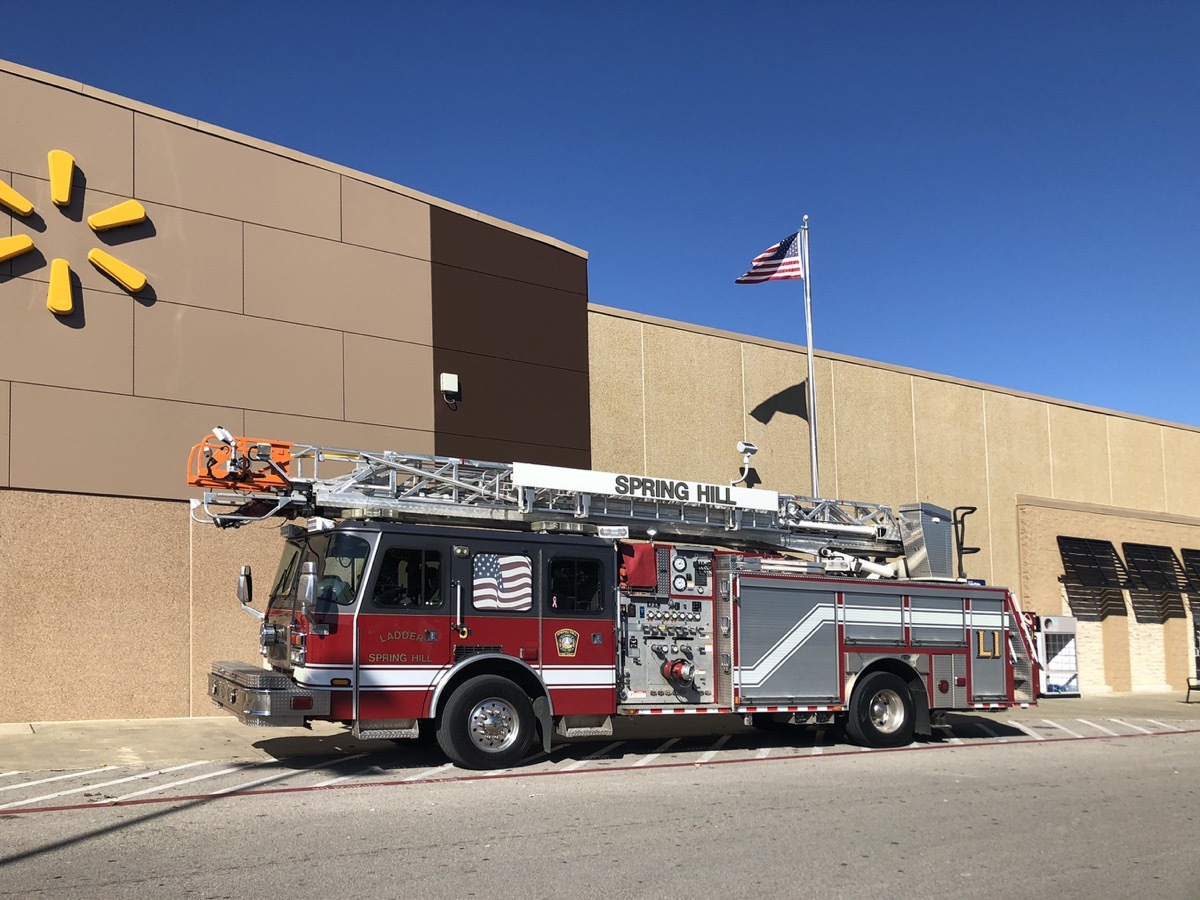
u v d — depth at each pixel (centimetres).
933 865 707
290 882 618
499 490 1164
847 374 2208
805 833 791
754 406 2039
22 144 1324
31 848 688
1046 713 1903
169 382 1400
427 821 795
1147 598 2691
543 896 606
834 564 1326
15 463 1289
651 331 1917
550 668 1086
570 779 1005
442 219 1672
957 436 2388
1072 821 868
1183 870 712
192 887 604
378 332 1578
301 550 1077
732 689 1205
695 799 916
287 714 941
